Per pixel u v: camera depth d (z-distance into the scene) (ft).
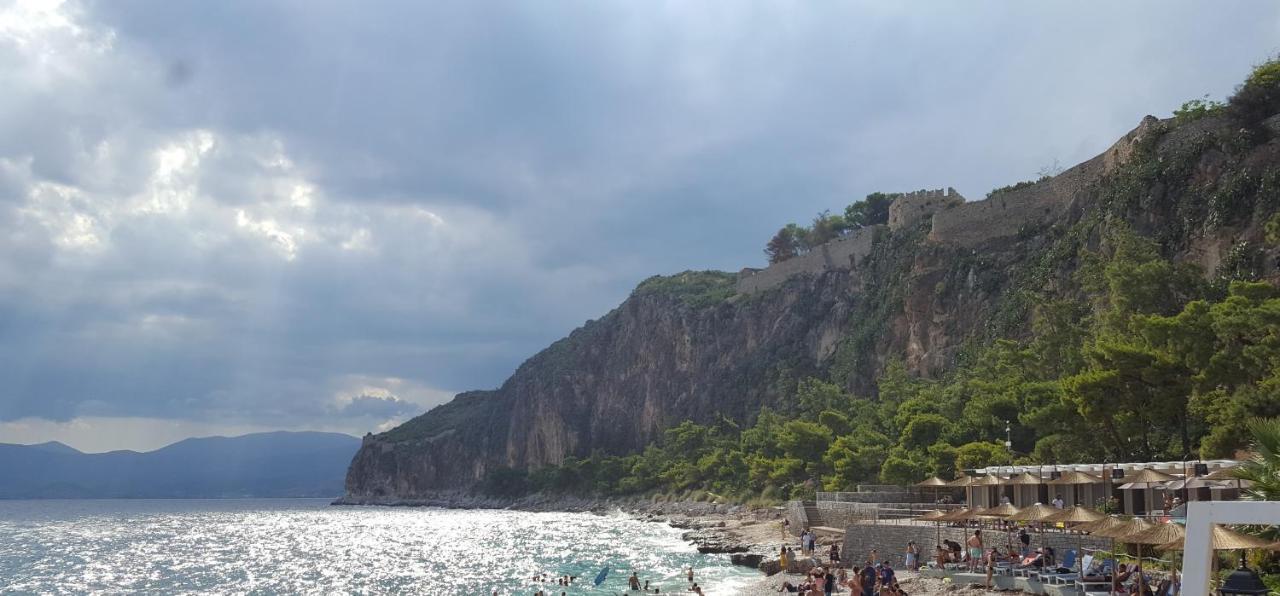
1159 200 389.39
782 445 499.51
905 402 426.10
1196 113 408.67
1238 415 192.75
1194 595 68.80
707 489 636.48
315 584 296.51
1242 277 313.94
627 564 309.01
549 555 363.15
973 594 162.91
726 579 250.78
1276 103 370.12
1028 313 448.65
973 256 542.16
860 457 379.96
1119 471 190.80
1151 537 118.62
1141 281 322.75
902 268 618.44
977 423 334.03
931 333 545.44
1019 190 542.16
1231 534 104.42
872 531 231.50
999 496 241.55
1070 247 446.19
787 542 318.65
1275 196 332.19
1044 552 166.09
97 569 361.51
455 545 441.68
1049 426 269.64
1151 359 221.25
